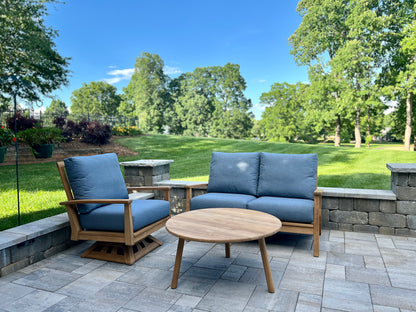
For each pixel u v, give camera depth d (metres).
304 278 2.33
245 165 3.62
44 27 10.70
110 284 2.27
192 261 2.71
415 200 3.21
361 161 9.54
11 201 4.43
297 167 3.33
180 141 15.02
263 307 1.91
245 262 2.68
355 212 3.47
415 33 16.09
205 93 37.53
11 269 2.48
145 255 2.88
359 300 1.98
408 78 17.39
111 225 2.68
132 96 41.97
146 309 1.91
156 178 4.28
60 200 4.48
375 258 2.71
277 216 2.93
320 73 20.84
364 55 18.08
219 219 2.53
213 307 1.92
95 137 12.04
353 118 21.31
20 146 9.25
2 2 9.14
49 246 2.85
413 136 21.02
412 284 2.20
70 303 1.99
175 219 2.53
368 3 17.81
